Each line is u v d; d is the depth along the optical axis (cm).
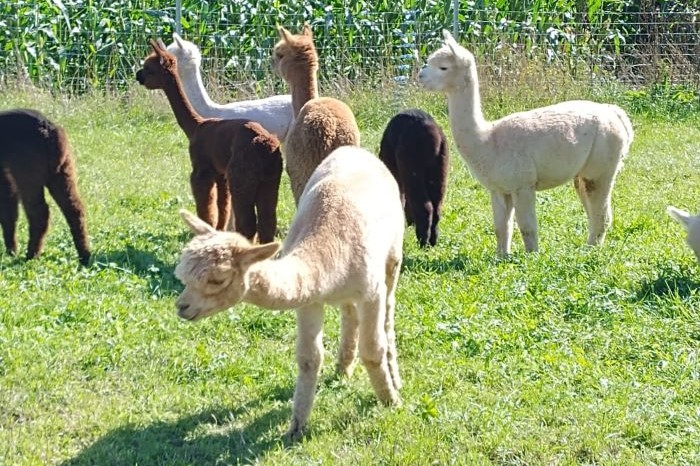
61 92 1545
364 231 527
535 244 876
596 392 589
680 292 743
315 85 937
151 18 1667
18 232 904
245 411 571
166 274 805
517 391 589
